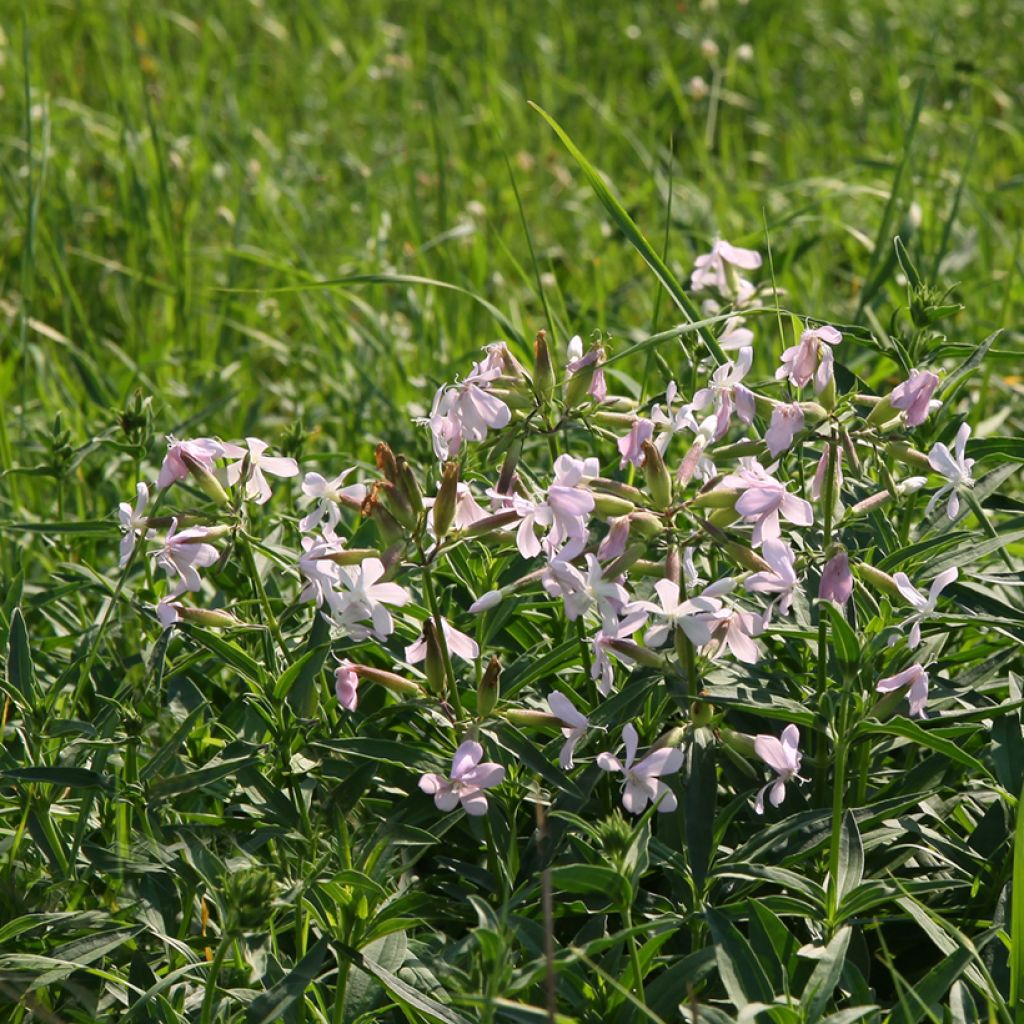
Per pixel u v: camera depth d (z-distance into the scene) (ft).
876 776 4.59
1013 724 4.49
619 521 4.26
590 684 4.60
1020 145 9.34
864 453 4.76
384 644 4.63
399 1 13.60
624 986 4.18
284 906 4.25
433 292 7.00
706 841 4.29
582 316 5.85
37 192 6.02
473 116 10.30
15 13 11.87
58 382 6.37
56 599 5.03
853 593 4.41
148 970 4.35
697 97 8.77
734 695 4.36
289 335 7.63
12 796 4.60
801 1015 4.07
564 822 4.43
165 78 10.65
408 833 4.35
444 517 4.27
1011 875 4.40
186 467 4.41
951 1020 4.15
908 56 11.91
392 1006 4.25
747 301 5.10
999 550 4.76
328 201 8.81
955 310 4.85
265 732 4.68
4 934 4.28
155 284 7.05
